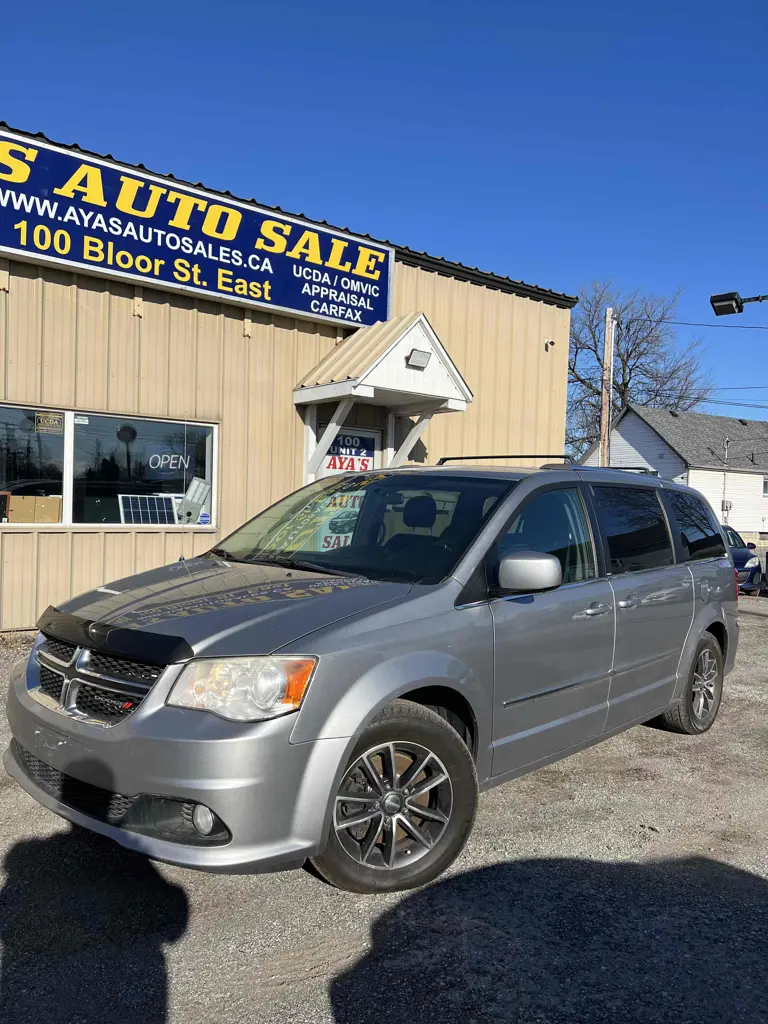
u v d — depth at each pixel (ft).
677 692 16.61
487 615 11.42
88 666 9.94
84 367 25.45
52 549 25.03
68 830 11.88
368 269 32.12
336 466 32.50
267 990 8.35
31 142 23.16
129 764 8.93
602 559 14.26
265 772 8.81
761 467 132.57
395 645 10.10
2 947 8.96
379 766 10.21
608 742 17.19
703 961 9.08
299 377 30.99
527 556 11.21
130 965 8.71
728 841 12.33
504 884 10.70
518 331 39.09
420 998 8.27
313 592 10.94
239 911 9.84
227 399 28.94
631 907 10.23
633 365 151.33
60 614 11.14
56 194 23.82
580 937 9.48
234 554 14.19
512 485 13.20
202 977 8.54
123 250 25.36
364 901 10.13
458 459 16.48
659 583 15.56
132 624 10.00
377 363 28.91
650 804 13.70
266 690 9.02
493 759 11.57
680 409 153.38
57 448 25.26
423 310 34.88
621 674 14.30
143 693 9.26
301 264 29.91
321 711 9.24
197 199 26.86
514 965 8.87
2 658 21.47
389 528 13.23
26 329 24.23
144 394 26.84
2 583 24.07
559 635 12.58
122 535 26.48
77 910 9.77
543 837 12.23
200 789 8.64
